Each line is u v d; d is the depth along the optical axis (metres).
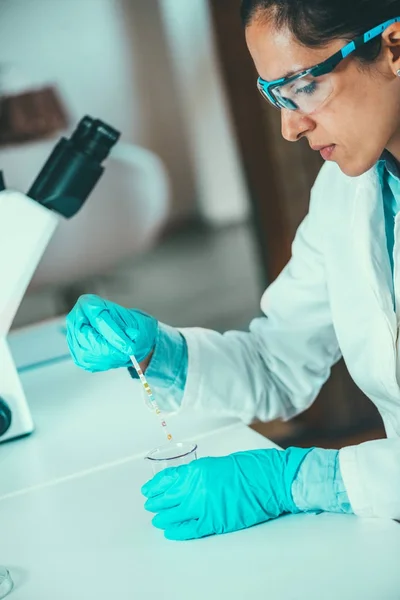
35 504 1.34
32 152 5.21
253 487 1.14
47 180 1.50
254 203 4.97
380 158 1.36
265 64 1.12
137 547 1.12
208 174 6.10
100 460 1.48
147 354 1.46
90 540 1.17
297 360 1.61
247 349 1.61
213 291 5.99
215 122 6.08
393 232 1.42
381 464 1.12
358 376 1.45
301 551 1.04
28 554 1.16
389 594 0.91
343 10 1.05
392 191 1.42
